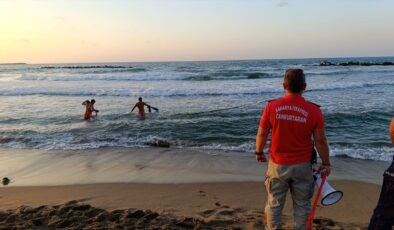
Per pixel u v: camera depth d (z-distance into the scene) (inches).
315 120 123.2
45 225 175.5
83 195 250.7
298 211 128.8
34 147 414.0
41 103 770.2
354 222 191.8
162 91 894.4
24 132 489.1
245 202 232.2
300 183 127.3
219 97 828.6
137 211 193.2
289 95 128.0
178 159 352.8
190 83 1188.5
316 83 1114.1
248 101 751.7
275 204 130.3
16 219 183.9
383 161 335.6
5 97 876.0
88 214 192.2
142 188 265.9
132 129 493.4
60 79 1437.0
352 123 511.5
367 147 388.2
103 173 310.0
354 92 889.5
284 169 126.7
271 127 130.3
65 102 783.1
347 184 269.4
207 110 637.3
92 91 930.1
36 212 195.8
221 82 1212.5
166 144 413.7
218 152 378.3
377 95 819.4
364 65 2699.3
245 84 1120.2
